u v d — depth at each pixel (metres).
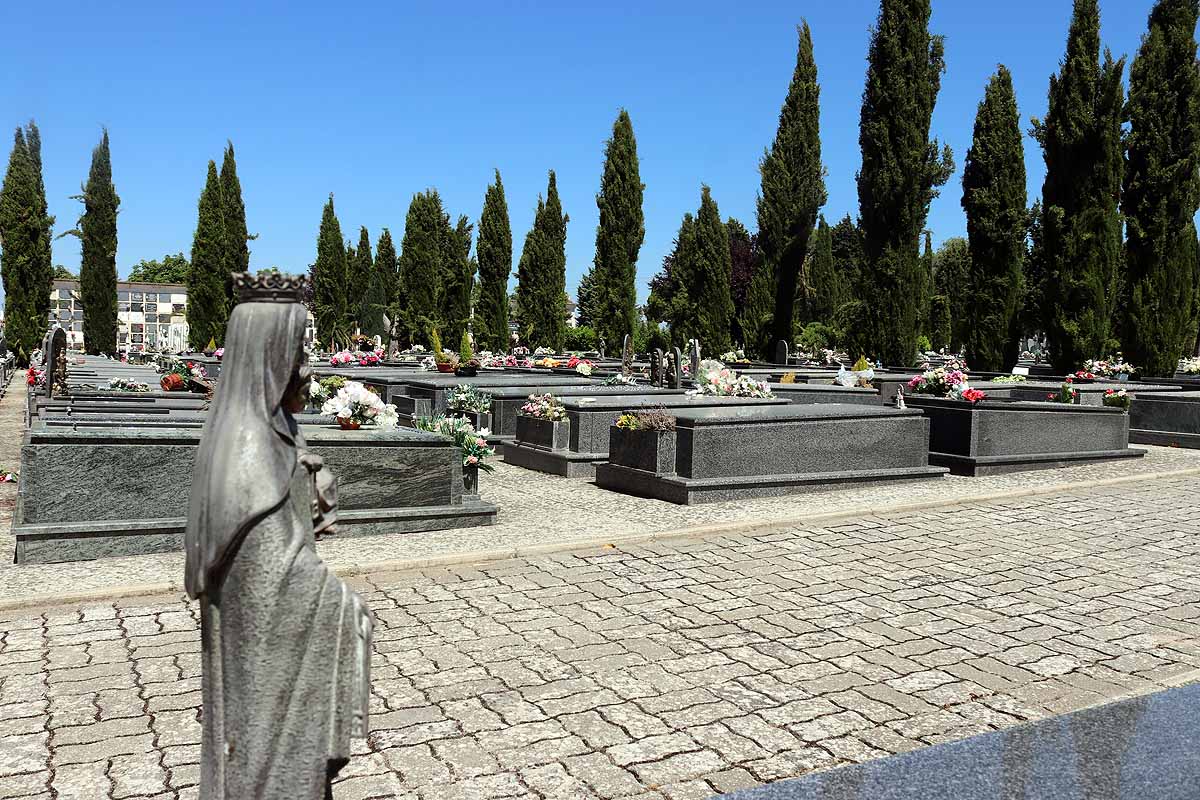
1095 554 8.11
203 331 45.41
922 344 50.62
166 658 5.35
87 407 11.42
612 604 6.53
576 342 62.06
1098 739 3.46
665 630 5.96
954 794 3.01
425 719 4.53
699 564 7.71
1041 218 26.73
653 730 4.42
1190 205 25.66
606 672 5.19
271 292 2.28
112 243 49.88
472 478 9.63
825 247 59.03
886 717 4.59
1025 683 5.06
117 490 7.64
